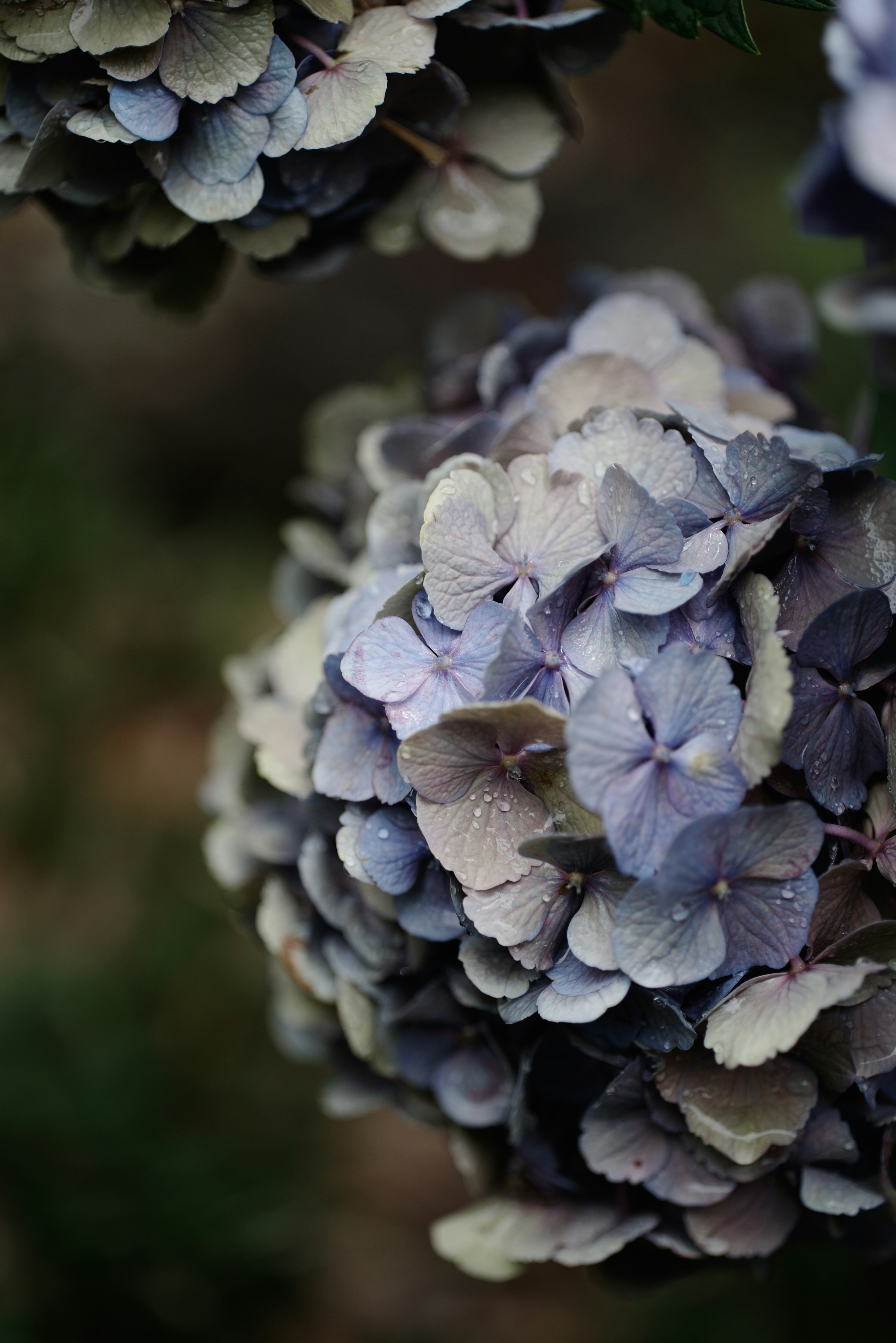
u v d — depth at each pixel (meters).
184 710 1.49
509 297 0.71
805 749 0.58
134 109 0.60
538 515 0.60
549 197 1.64
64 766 1.39
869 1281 0.83
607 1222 0.61
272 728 0.64
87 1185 0.97
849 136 0.57
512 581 0.59
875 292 0.63
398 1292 1.00
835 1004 0.58
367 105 0.60
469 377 0.67
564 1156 0.62
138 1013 1.14
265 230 0.63
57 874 1.32
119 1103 1.02
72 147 0.61
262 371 1.68
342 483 0.71
